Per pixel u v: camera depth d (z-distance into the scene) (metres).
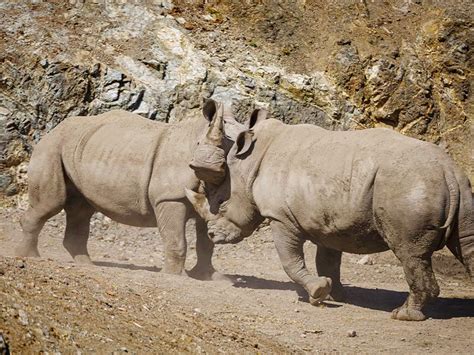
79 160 33.69
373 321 27.77
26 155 44.28
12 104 44.72
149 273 30.95
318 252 31.33
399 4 53.31
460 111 49.66
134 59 46.97
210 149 30.59
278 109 46.84
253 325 26.05
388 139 28.06
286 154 29.86
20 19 47.56
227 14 50.47
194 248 41.44
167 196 32.22
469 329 27.06
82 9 48.81
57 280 24.08
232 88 46.53
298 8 51.53
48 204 34.00
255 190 30.36
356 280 36.84
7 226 41.12
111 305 22.84
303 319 27.56
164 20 49.00
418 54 50.59
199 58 47.41
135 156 32.88
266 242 42.88
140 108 45.47
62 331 18.83
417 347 24.89
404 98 48.81
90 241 41.81
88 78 45.47
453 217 26.89
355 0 52.38
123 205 33.22
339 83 48.41
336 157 28.53
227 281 32.97
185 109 45.91
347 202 27.94
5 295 20.06
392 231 27.22
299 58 49.09
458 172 27.27
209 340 22.06
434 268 40.09
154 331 21.39
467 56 50.50
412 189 26.75
